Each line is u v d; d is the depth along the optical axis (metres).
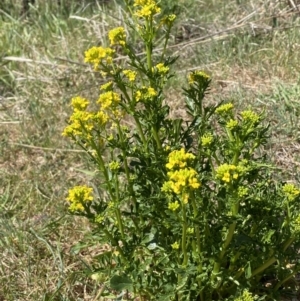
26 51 1.92
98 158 0.83
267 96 1.56
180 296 0.87
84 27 1.99
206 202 0.77
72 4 2.11
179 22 1.91
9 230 1.17
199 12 2.01
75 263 1.10
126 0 0.90
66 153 1.43
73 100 0.83
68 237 1.16
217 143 0.81
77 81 1.72
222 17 1.93
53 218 1.21
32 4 2.21
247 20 1.88
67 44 1.89
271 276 0.99
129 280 0.86
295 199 0.80
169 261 0.85
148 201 0.86
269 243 0.80
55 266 1.09
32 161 1.43
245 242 0.77
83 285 1.05
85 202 0.79
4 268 1.10
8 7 2.22
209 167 0.86
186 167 0.70
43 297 1.01
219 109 0.81
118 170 0.86
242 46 1.77
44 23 2.04
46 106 1.61
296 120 1.44
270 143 1.35
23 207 1.26
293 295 0.98
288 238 0.80
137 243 0.86
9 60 1.84
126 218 1.04
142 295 0.97
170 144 0.88
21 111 1.61
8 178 1.36
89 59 0.84
